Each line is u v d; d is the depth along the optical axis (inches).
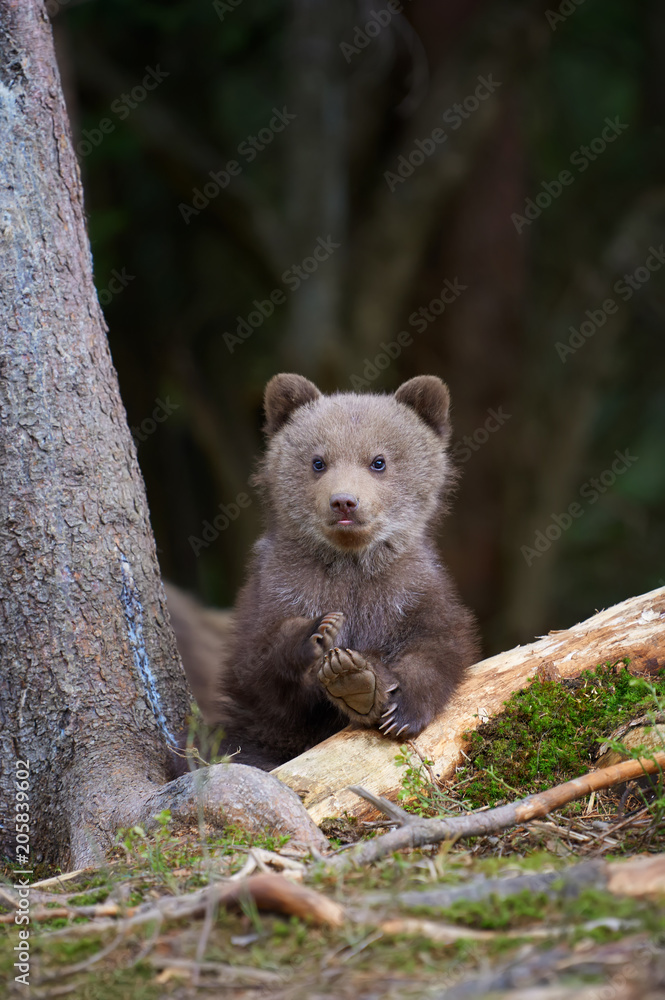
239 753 433.4
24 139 412.2
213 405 1064.2
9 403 401.7
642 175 1052.5
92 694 403.9
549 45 976.3
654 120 1034.1
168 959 229.1
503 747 391.5
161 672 425.1
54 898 287.1
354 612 431.2
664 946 205.3
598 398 1050.7
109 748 399.2
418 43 895.1
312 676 398.0
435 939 227.5
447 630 422.9
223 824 333.1
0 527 399.2
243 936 237.3
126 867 314.7
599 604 1069.1
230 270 1066.7
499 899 241.1
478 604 978.7
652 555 1074.1
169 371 1059.9
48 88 419.5
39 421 404.8
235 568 1016.2
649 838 308.7
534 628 980.6
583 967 202.8
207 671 631.8
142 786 380.8
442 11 948.0
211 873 274.8
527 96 967.0
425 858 287.9
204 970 223.8
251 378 976.3
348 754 384.2
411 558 436.5
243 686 434.3
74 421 412.2
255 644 423.5
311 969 220.1
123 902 271.7
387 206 928.3
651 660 407.2
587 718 395.9
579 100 1042.7
